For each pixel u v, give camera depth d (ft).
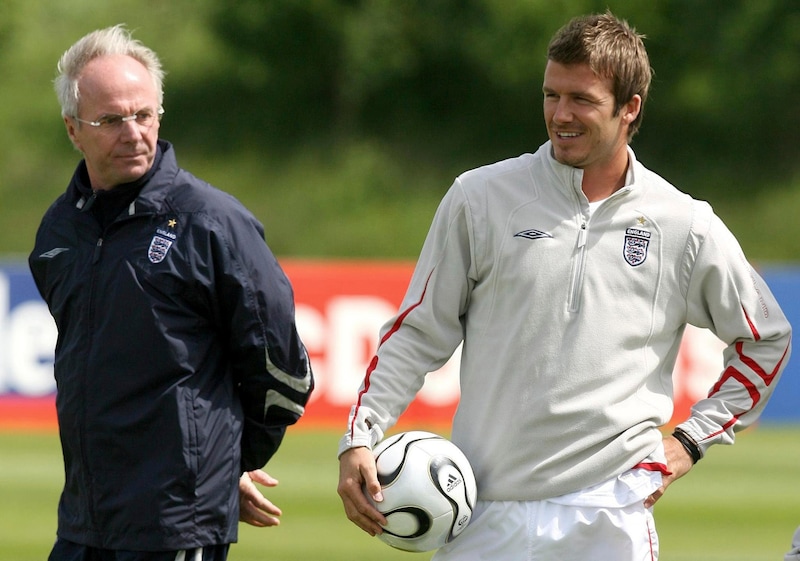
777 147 294.46
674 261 41.22
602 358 40.40
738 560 85.20
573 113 39.83
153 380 39.65
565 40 39.78
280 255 259.39
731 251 41.93
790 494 108.27
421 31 310.24
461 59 309.63
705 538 92.12
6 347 139.85
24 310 140.36
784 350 43.29
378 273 141.59
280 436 42.83
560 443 40.52
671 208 41.37
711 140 297.12
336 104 306.55
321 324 140.46
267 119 301.22
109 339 39.78
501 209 41.24
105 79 39.68
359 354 140.46
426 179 285.84
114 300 39.83
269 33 309.63
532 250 40.63
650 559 41.32
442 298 42.11
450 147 298.56
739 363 43.09
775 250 261.03
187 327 40.06
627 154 41.73
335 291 140.97
